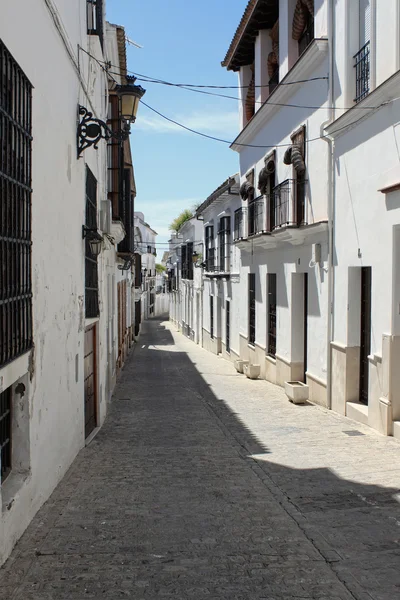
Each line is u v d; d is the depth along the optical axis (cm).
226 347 2178
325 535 424
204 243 2742
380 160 799
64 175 608
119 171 1238
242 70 1739
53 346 549
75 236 680
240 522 454
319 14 1035
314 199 1088
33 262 469
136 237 3856
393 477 580
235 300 1994
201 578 349
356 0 920
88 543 407
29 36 457
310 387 1128
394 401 770
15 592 329
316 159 1073
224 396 1255
